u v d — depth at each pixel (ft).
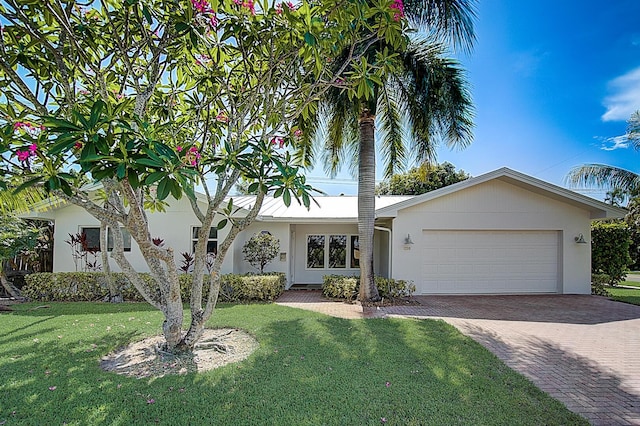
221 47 19.80
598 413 14.42
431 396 14.90
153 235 44.68
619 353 21.67
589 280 44.73
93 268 43.42
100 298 38.17
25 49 16.22
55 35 18.58
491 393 15.37
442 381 16.44
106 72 18.67
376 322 27.76
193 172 12.48
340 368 17.74
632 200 67.31
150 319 27.94
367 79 18.40
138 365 18.37
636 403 15.29
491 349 22.13
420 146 38.22
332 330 24.97
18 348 20.43
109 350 20.26
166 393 14.82
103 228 36.01
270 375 16.75
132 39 18.79
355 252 55.42
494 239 44.93
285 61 20.31
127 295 37.73
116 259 19.84
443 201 44.21
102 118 12.32
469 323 28.96
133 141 12.42
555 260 45.21
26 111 16.26
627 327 28.14
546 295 43.86
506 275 44.73
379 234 57.72
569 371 18.71
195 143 22.02
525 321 29.96
